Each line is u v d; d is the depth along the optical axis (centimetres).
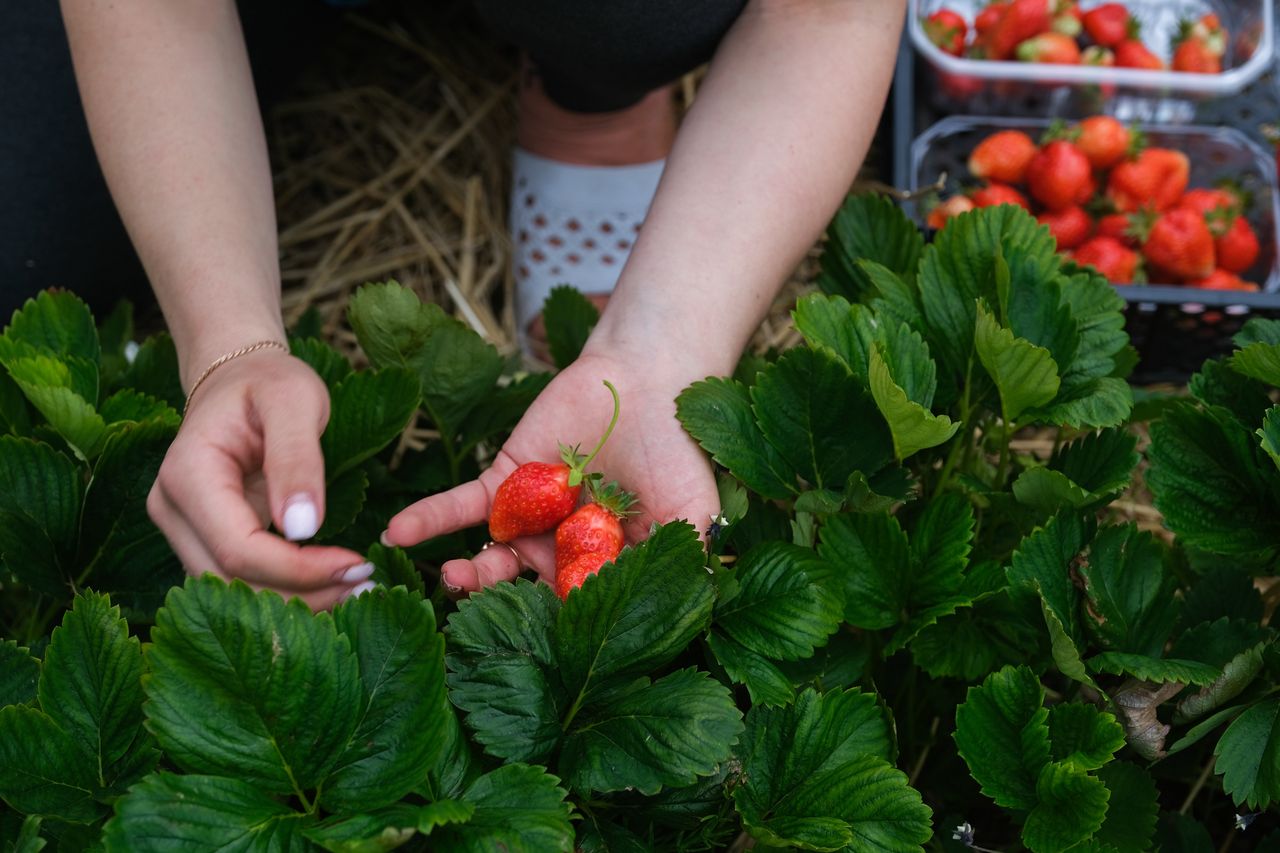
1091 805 65
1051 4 126
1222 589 74
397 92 130
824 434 73
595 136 113
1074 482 73
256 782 63
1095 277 76
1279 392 104
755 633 69
